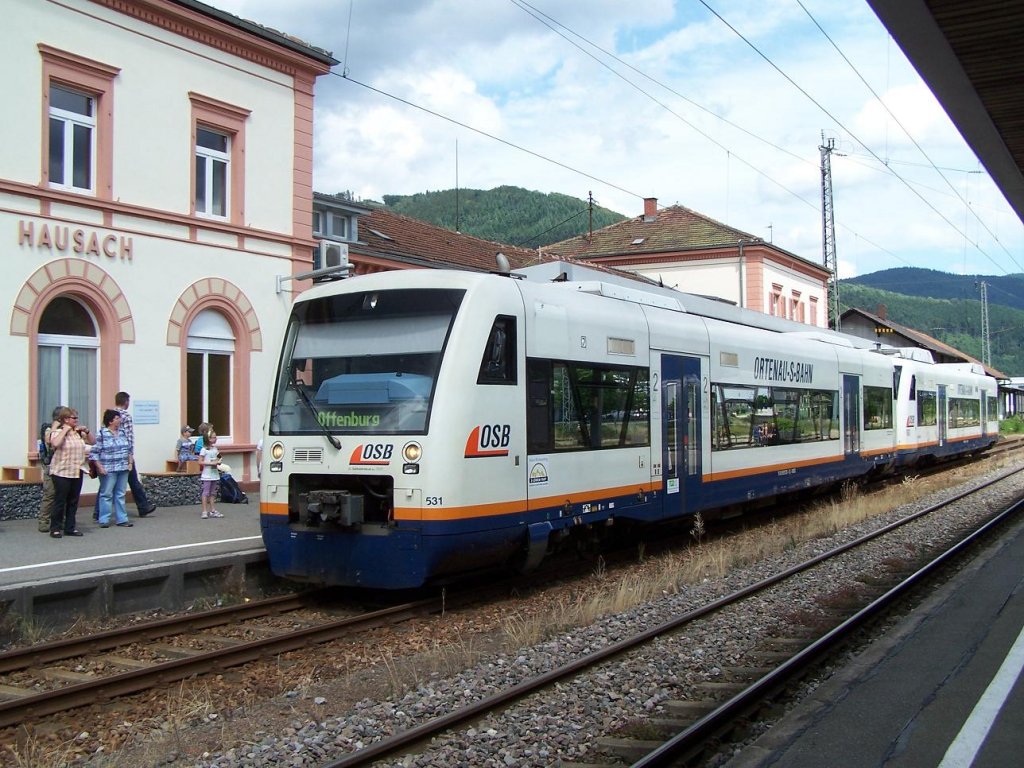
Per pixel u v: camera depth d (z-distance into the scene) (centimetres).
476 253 2725
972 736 545
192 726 625
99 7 1413
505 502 955
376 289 995
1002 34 856
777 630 853
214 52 1591
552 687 677
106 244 1417
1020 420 6738
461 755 540
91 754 580
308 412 988
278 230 1705
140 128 1473
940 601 959
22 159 1317
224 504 1489
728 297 3947
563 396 1051
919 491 2117
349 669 766
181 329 1525
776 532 1527
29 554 1014
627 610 959
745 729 590
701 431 1354
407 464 906
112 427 1238
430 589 1072
